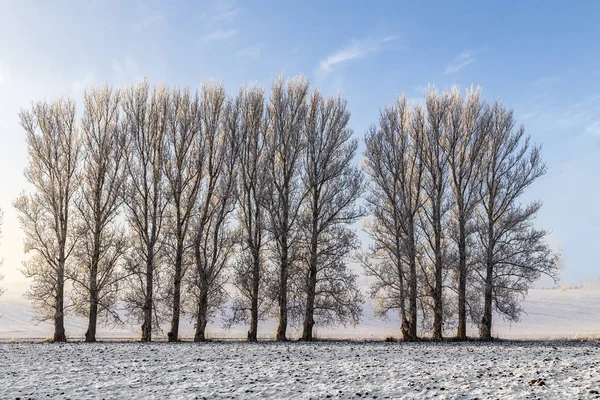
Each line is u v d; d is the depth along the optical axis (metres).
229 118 35.81
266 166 35.25
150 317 33.75
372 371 17.55
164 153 34.94
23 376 16.75
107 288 33.88
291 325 35.31
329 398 13.18
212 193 35.91
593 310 74.31
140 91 35.59
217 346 28.27
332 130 35.75
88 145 34.91
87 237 33.41
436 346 28.72
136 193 34.34
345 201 34.81
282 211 35.53
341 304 34.53
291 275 34.53
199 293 34.94
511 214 34.91
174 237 34.84
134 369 18.42
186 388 14.59
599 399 11.73
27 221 33.22
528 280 34.91
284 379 16.11
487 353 24.27
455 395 13.05
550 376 15.64
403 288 34.91
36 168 34.12
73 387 14.76
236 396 13.49
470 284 35.72
